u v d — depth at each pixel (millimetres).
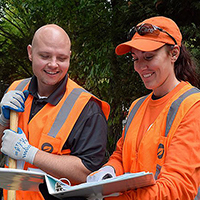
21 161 2295
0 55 7746
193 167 1481
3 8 8156
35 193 2264
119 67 5301
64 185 1543
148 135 1708
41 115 2371
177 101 1667
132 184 1402
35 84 2510
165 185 1440
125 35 5105
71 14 6145
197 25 4242
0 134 2408
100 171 1792
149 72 1744
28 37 7430
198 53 3684
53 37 2328
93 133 2344
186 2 4086
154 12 4363
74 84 2557
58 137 2291
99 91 6383
